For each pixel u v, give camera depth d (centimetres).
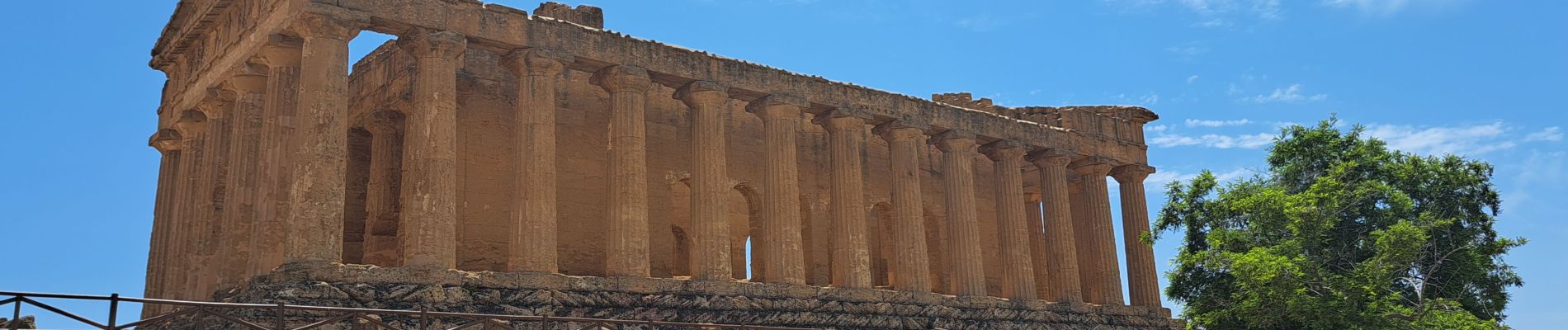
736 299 3822
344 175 3244
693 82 4034
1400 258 4422
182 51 4322
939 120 4734
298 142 3188
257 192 3369
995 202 5384
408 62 4231
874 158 5347
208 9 3934
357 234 4622
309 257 3092
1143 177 5566
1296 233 4553
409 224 3316
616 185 3766
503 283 3366
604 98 4509
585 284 3534
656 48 3959
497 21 3603
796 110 4259
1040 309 4772
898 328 4216
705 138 4009
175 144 4466
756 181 4831
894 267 4638
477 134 4206
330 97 3238
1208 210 4928
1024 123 5072
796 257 4116
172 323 3170
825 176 5131
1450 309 4581
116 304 1966
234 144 3697
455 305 3212
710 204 3956
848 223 4322
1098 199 5272
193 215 4097
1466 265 4909
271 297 2942
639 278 3656
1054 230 5056
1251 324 4462
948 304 4469
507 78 4341
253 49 3531
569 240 4262
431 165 3362
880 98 4553
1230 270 4509
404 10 3412
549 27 3716
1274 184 5325
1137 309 5241
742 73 4159
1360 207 4966
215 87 3925
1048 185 5128
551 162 3616
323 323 2191
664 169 4616
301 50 3453
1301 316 4344
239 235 3603
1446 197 5119
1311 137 5284
